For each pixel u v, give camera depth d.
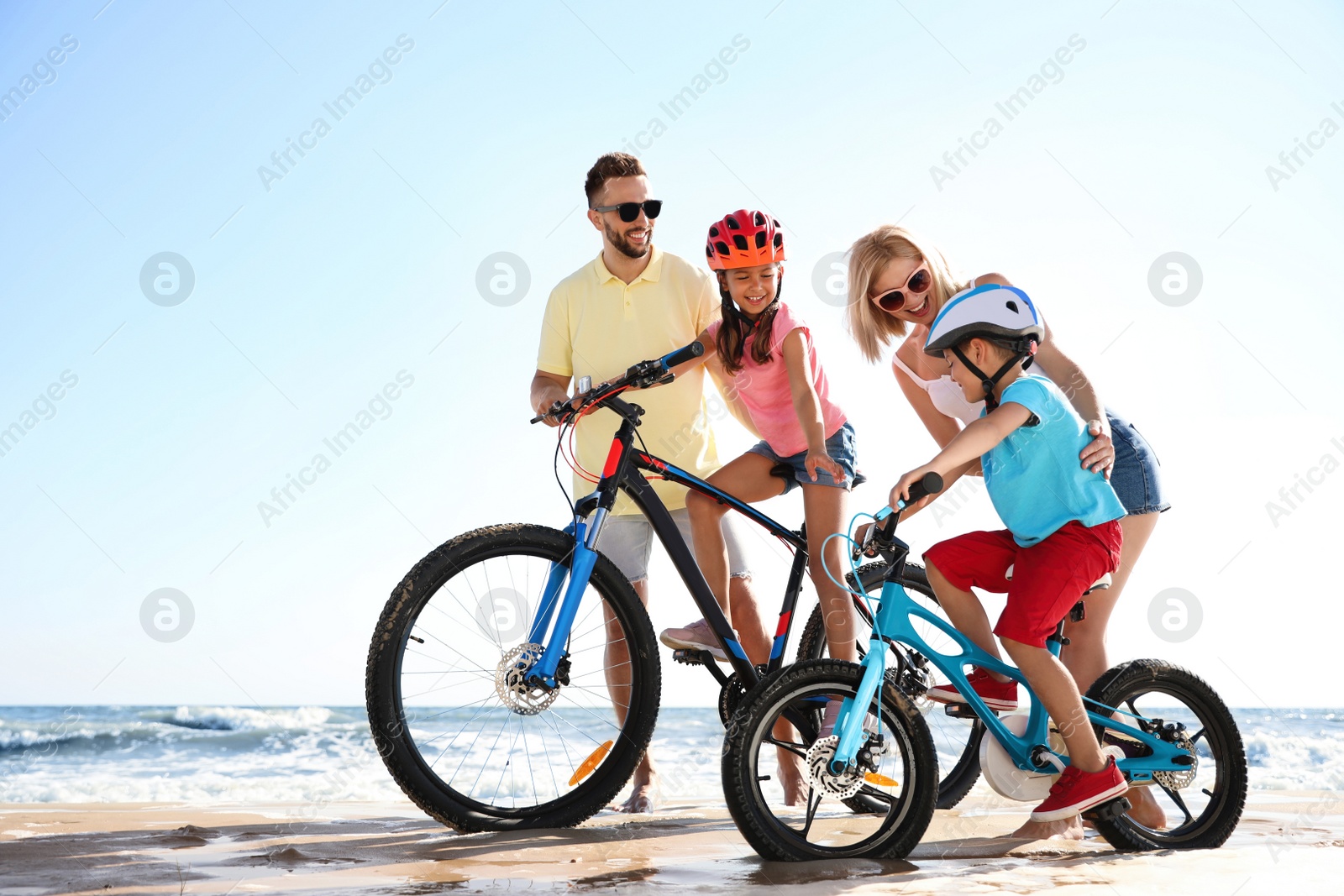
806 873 1.91
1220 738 2.49
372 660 2.32
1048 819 2.23
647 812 3.14
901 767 2.19
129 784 10.11
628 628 2.63
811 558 2.86
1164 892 1.74
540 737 2.59
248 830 2.59
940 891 1.73
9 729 12.87
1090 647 2.73
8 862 2.01
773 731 3.05
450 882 1.79
